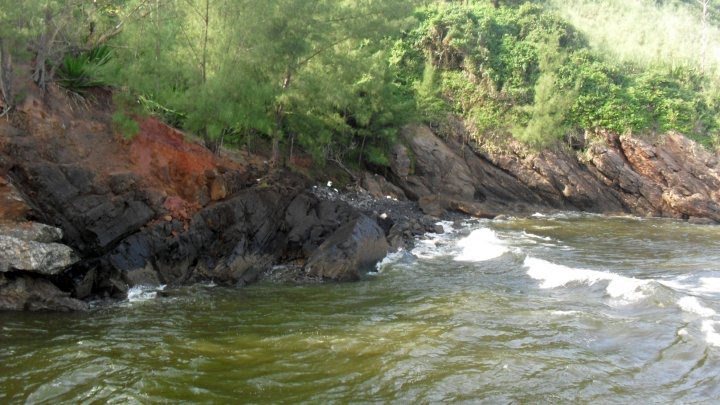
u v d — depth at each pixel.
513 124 39.03
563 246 22.95
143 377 9.10
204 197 18.05
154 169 17.56
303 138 26.17
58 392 8.52
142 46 17.97
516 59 42.41
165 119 20.31
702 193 37.34
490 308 13.48
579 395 8.90
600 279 15.55
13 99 15.46
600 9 57.97
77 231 14.91
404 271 17.66
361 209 24.02
